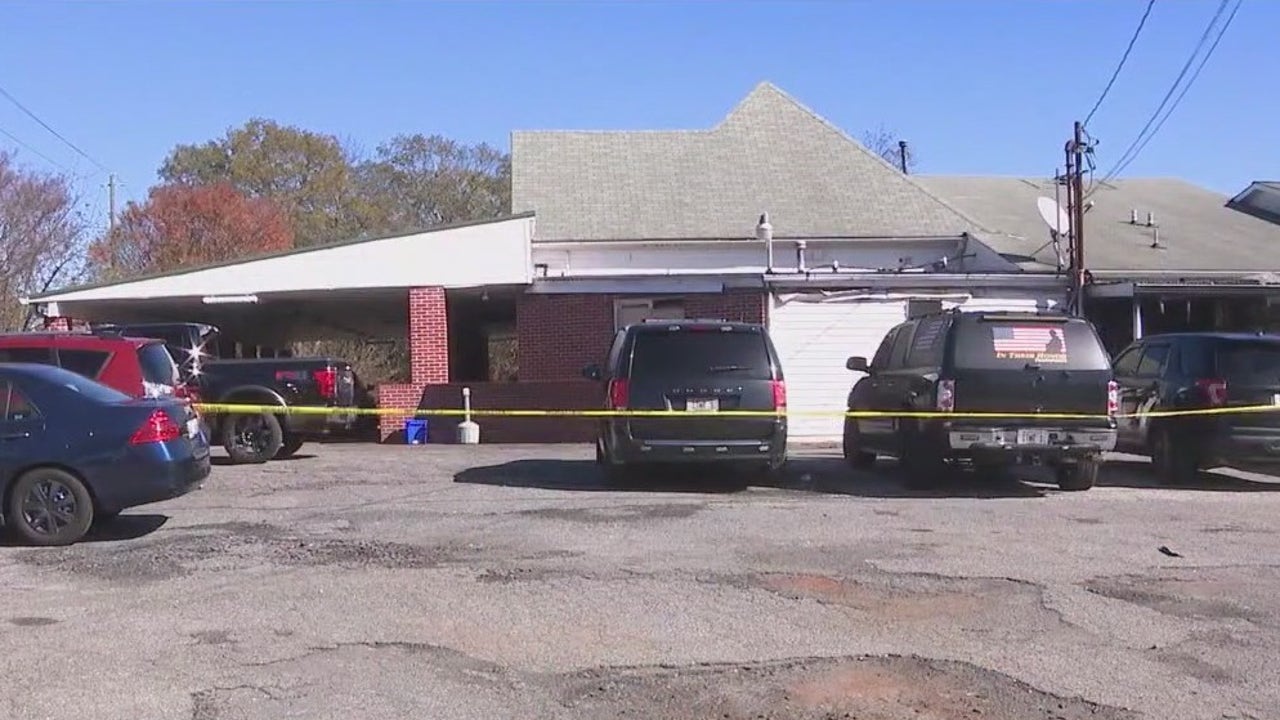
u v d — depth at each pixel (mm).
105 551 10062
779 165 30875
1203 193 33781
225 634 7371
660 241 27016
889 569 9188
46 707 6047
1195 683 6414
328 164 54156
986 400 13297
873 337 22688
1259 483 14961
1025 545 10188
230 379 17766
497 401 23375
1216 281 24812
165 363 14750
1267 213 31500
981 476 15469
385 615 7812
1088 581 8797
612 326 23875
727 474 15586
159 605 8102
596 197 29047
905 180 30141
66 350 14070
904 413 14203
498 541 10375
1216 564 9422
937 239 27609
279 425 17609
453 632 7414
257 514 12000
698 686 6383
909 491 13953
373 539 10500
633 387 13867
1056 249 24812
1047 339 13461
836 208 28797
